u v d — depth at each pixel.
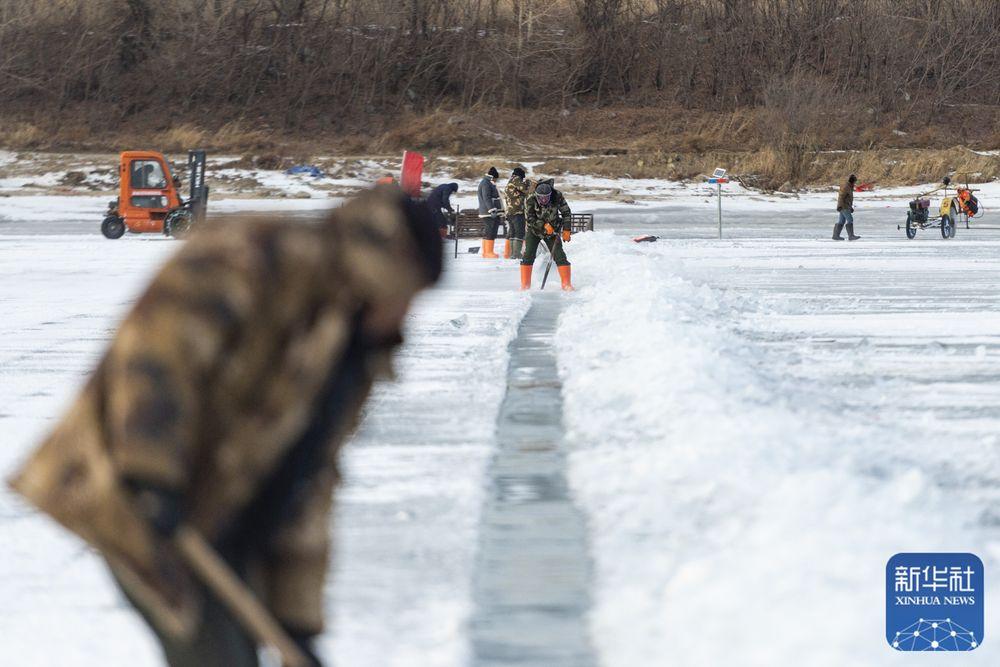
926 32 175.75
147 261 56.94
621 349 23.70
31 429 18.03
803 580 9.58
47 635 9.59
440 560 11.20
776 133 156.12
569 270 41.25
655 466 13.84
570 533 11.91
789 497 11.97
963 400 19.88
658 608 9.51
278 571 6.57
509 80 173.00
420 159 34.53
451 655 8.85
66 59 166.12
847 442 15.41
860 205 121.69
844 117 165.12
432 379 22.05
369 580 10.66
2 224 92.81
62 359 25.47
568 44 176.62
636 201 124.31
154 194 77.25
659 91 177.88
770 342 27.34
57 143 153.25
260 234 5.78
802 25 178.25
